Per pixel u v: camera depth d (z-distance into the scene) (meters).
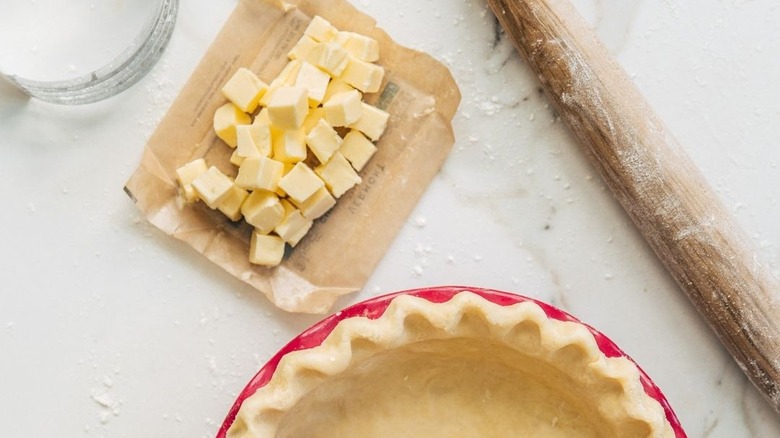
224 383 0.83
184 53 0.83
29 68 0.84
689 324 0.83
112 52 0.84
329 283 0.83
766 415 0.83
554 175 0.83
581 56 0.79
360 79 0.81
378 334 0.75
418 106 0.82
